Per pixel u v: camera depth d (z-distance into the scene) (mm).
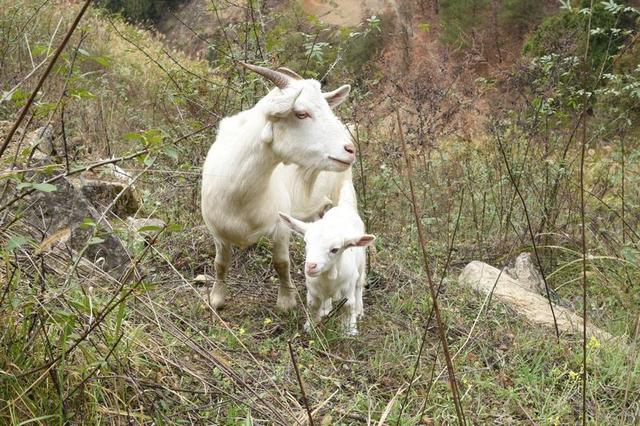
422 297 6207
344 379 4816
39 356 3586
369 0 8844
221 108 7625
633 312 6191
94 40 12930
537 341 5531
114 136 8492
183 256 6289
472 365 5207
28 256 3559
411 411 4539
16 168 3756
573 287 7137
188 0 15078
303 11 7824
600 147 10258
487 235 7875
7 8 10445
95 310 3566
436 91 7852
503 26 14242
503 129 8523
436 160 8781
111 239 5207
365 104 7844
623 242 6992
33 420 3248
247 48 7355
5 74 8062
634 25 9961
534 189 7934
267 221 5367
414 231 7688
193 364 4414
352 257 5426
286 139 4883
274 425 3965
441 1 13672
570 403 4824
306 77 7754
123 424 3666
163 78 11883
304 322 5637
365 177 7750
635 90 7129
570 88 7578
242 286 6105
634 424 4434
